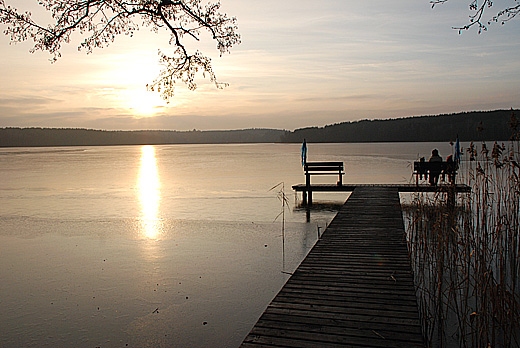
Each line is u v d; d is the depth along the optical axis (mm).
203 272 8391
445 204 9227
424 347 4023
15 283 8055
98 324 6340
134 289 7625
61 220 13977
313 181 25203
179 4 6184
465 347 4926
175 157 66688
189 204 16953
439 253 6465
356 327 4426
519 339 5258
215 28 6465
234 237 11102
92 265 9039
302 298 5188
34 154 83750
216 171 35250
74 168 41344
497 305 4891
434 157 15766
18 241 11250
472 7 5258
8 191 22281
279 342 4156
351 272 6105
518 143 7273
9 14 5492
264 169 36969
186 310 6707
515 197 7531
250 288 7508
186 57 6582
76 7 5762
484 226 7910
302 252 9539
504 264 6535
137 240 11094
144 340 5840
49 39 5703
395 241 7828
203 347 5637
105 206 16828
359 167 35594
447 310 5629
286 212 14672
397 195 13453
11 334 6098
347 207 11391
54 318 6566
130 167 42281
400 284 5602
